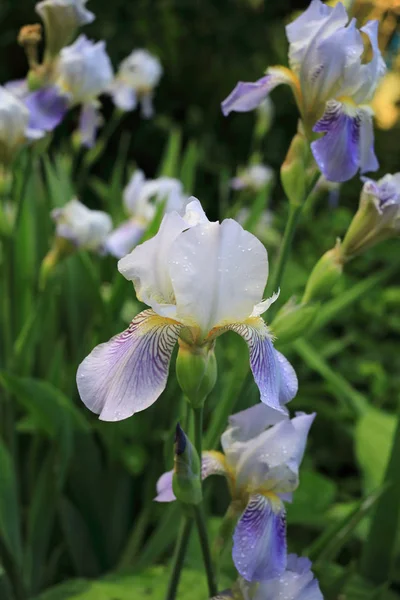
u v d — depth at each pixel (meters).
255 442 0.51
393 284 1.56
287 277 1.25
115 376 0.44
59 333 0.94
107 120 2.11
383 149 2.04
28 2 2.11
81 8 0.73
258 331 0.46
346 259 0.59
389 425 0.94
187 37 2.30
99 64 0.76
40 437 0.82
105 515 0.83
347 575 0.63
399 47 1.44
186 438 0.47
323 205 1.89
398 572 0.79
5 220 0.73
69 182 1.01
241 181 1.30
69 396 0.81
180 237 0.44
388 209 0.57
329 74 0.57
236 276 0.45
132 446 0.82
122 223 0.99
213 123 2.30
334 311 0.86
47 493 0.74
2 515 0.69
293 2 2.32
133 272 0.46
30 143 0.71
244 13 2.33
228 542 0.54
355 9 0.58
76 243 0.75
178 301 0.45
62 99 0.75
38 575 0.77
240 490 0.52
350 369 1.25
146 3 2.21
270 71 0.59
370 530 0.72
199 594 0.64
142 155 2.20
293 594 0.51
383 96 1.76
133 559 0.83
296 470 0.51
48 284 0.75
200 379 0.46
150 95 1.15
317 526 0.89
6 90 0.75
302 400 1.08
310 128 0.58
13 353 0.73
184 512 0.50
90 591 0.64
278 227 1.59
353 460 1.12
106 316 0.81
